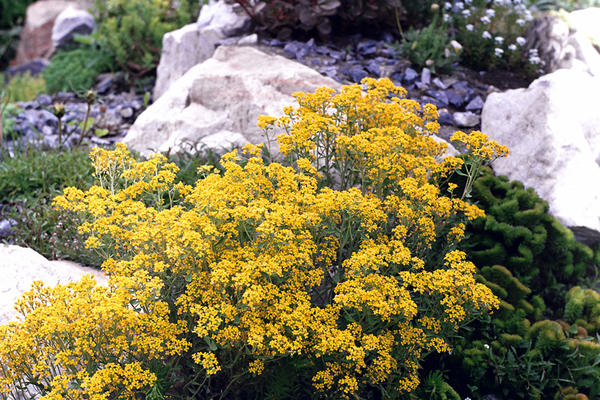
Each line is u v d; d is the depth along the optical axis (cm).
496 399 123
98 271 130
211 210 101
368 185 126
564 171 136
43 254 134
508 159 142
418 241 120
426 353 109
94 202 105
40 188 146
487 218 131
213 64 161
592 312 128
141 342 93
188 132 152
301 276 104
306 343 98
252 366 98
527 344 123
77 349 90
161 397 94
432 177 125
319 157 126
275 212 100
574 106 141
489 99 150
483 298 103
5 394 96
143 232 98
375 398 115
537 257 134
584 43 156
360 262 99
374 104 128
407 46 163
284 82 154
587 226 132
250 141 150
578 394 120
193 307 96
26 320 93
